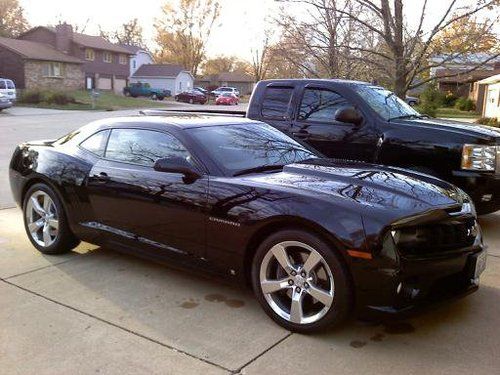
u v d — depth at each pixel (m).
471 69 10.68
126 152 4.86
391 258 3.35
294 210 3.62
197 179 4.22
